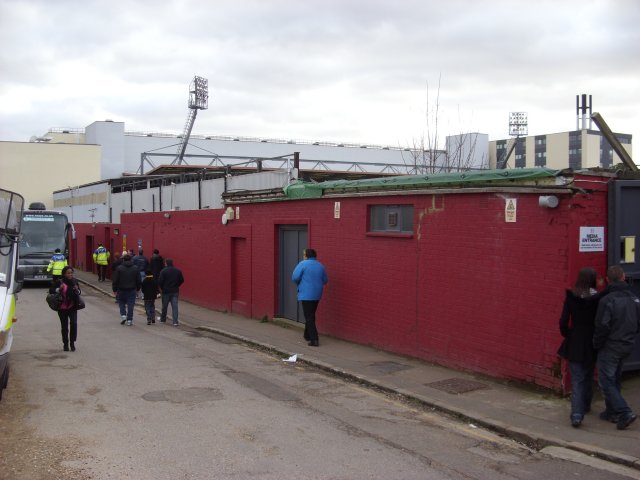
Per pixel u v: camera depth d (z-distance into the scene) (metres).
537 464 5.64
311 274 11.71
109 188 38.28
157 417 6.94
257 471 5.29
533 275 7.99
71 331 11.48
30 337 13.30
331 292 12.58
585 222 7.59
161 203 27.25
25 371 9.51
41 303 21.02
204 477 5.12
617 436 6.26
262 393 8.25
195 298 20.78
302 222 13.73
